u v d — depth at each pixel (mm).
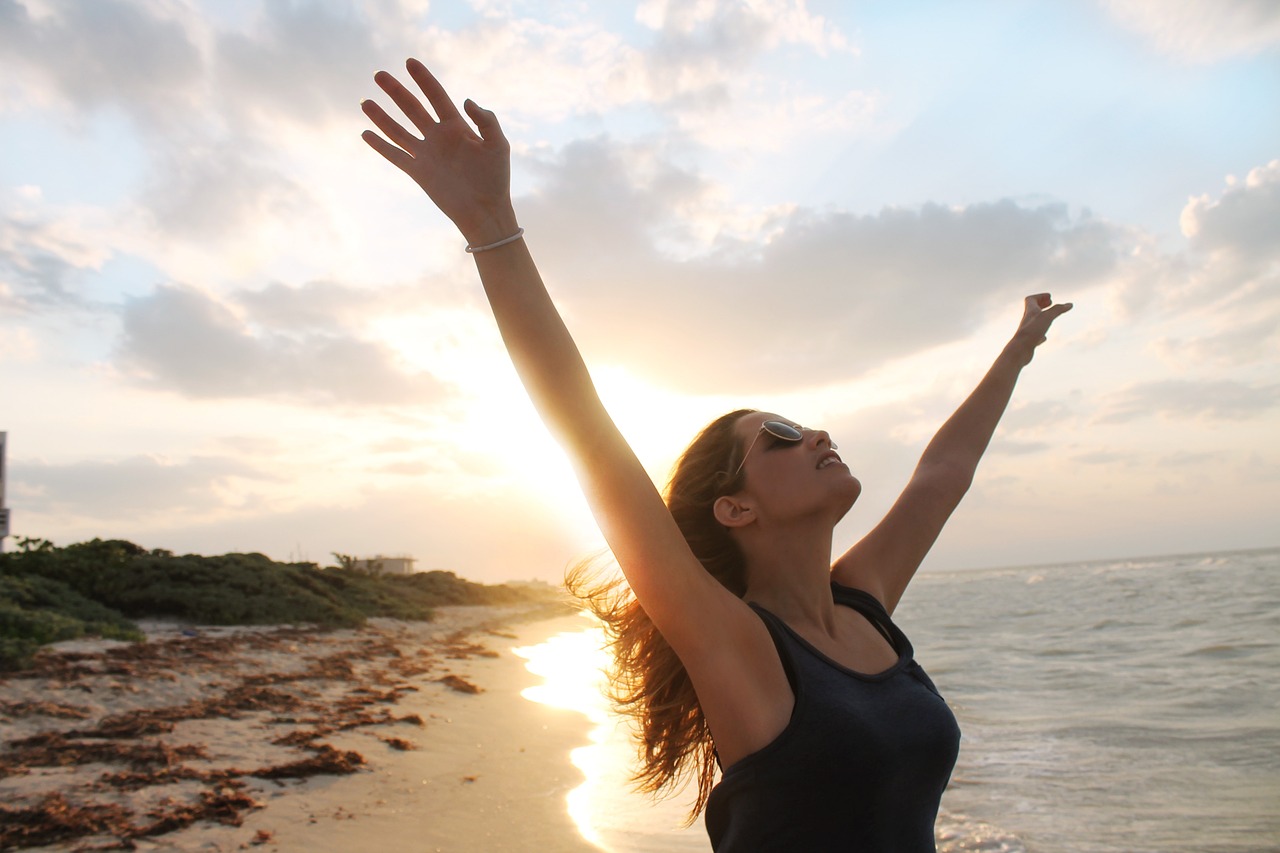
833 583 2053
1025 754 8453
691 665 1583
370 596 30703
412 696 11531
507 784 6629
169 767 6262
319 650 16203
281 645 15742
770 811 1468
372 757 7266
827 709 1499
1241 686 12477
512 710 10820
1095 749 8641
